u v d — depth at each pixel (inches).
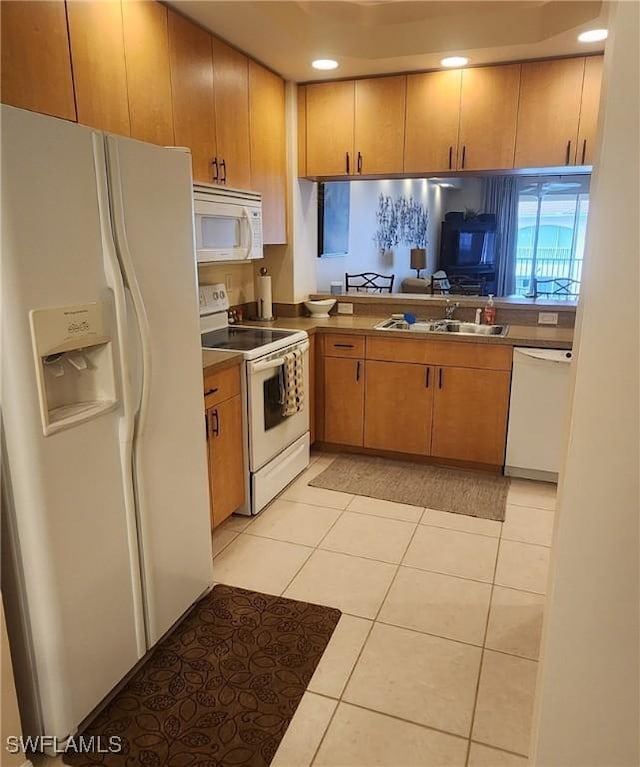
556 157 128.3
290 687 73.4
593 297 35.5
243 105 124.6
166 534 78.4
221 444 106.0
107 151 62.8
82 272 60.5
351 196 225.1
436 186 364.5
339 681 74.3
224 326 139.6
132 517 70.9
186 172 77.1
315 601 90.8
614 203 34.2
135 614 73.4
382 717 68.7
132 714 69.3
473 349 132.9
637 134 33.1
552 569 42.0
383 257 278.4
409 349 138.7
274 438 123.2
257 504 118.0
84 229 60.4
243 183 127.2
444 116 134.8
